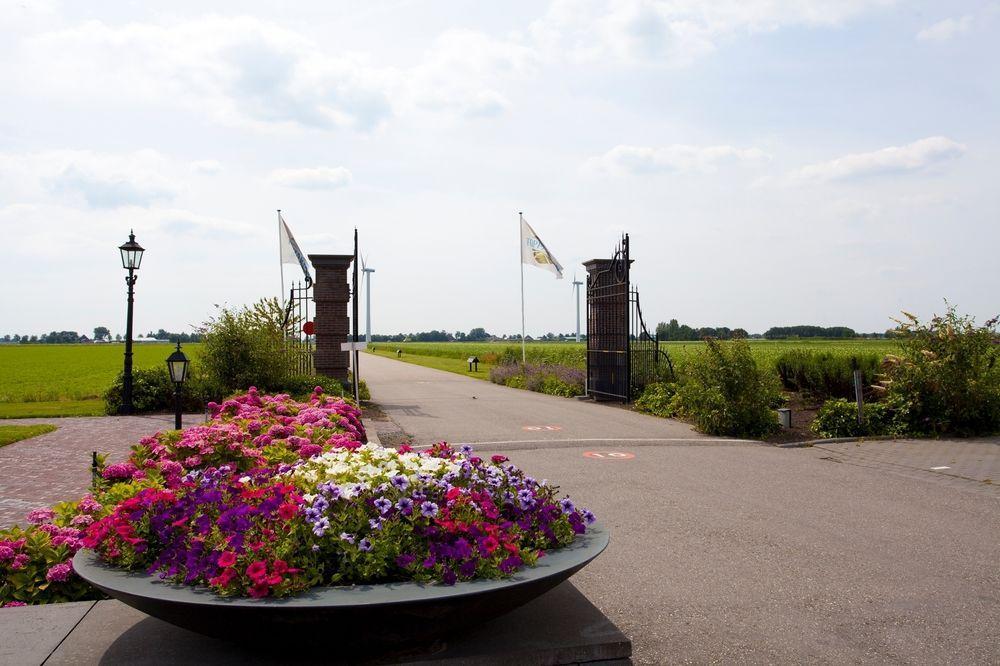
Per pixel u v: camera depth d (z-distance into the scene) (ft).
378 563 12.85
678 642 15.26
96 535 13.60
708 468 35.50
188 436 22.54
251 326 61.98
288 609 11.60
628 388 65.57
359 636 12.28
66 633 13.61
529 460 37.73
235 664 12.43
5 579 15.99
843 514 26.25
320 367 71.56
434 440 44.39
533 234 92.68
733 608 17.16
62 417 59.41
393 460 17.19
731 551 21.67
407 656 12.82
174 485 16.26
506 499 15.74
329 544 13.15
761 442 44.14
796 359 68.18
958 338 46.50
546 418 56.59
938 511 26.73
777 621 16.42
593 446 42.50
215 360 61.62
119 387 61.93
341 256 71.46
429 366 158.71
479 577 13.01
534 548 14.79
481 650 13.06
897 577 19.40
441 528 13.50
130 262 60.13
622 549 21.86
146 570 13.53
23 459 38.50
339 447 22.56
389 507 13.78
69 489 30.91
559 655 13.20
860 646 15.14
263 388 60.75
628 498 28.78
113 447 42.83
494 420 55.11
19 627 13.89
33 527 17.38
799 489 30.58
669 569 19.99
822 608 17.19
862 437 45.39
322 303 71.61
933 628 16.07
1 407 68.18
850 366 60.34
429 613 12.28
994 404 46.06
